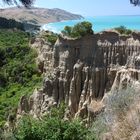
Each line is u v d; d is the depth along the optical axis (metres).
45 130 21.03
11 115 61.78
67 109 54.12
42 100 58.06
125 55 52.03
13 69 81.00
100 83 53.41
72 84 55.59
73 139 20.31
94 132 15.36
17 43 92.81
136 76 48.94
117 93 14.23
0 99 72.75
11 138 22.67
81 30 57.38
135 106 12.85
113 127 12.84
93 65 54.66
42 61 75.25
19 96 70.38
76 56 56.97
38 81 71.81
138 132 11.93
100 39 55.22
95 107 49.91
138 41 51.12
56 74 58.12
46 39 76.00
